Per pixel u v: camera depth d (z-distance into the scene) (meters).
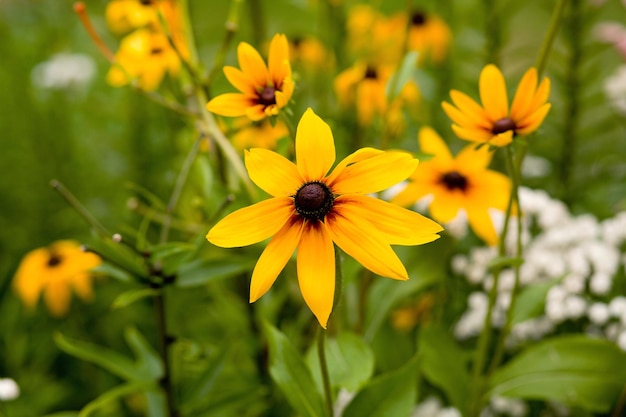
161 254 0.46
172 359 0.56
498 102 0.42
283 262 0.37
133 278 0.47
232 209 0.51
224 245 0.36
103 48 0.53
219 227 0.37
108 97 0.91
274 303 0.60
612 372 0.52
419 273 0.59
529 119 0.42
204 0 0.83
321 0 0.75
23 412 0.65
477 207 0.52
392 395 0.46
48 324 0.75
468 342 0.64
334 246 0.38
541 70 0.48
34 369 0.71
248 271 0.61
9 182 0.84
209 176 0.52
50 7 0.94
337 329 0.56
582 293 0.58
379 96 0.69
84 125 0.90
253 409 0.59
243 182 0.50
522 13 0.85
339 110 0.74
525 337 0.61
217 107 0.41
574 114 0.71
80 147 0.88
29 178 0.84
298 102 0.72
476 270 0.60
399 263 0.36
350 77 0.70
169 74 0.64
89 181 0.86
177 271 0.49
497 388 0.53
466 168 0.53
